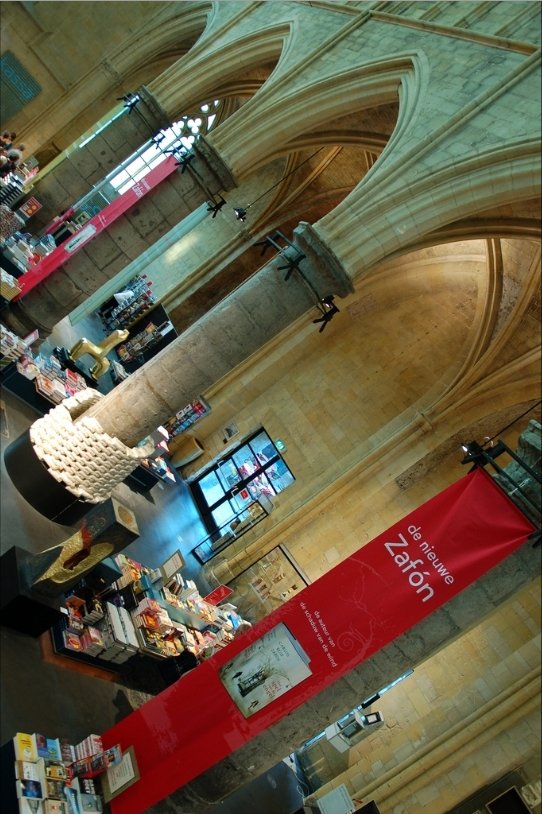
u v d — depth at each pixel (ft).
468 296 46.55
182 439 51.44
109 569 26.11
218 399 52.16
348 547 44.37
